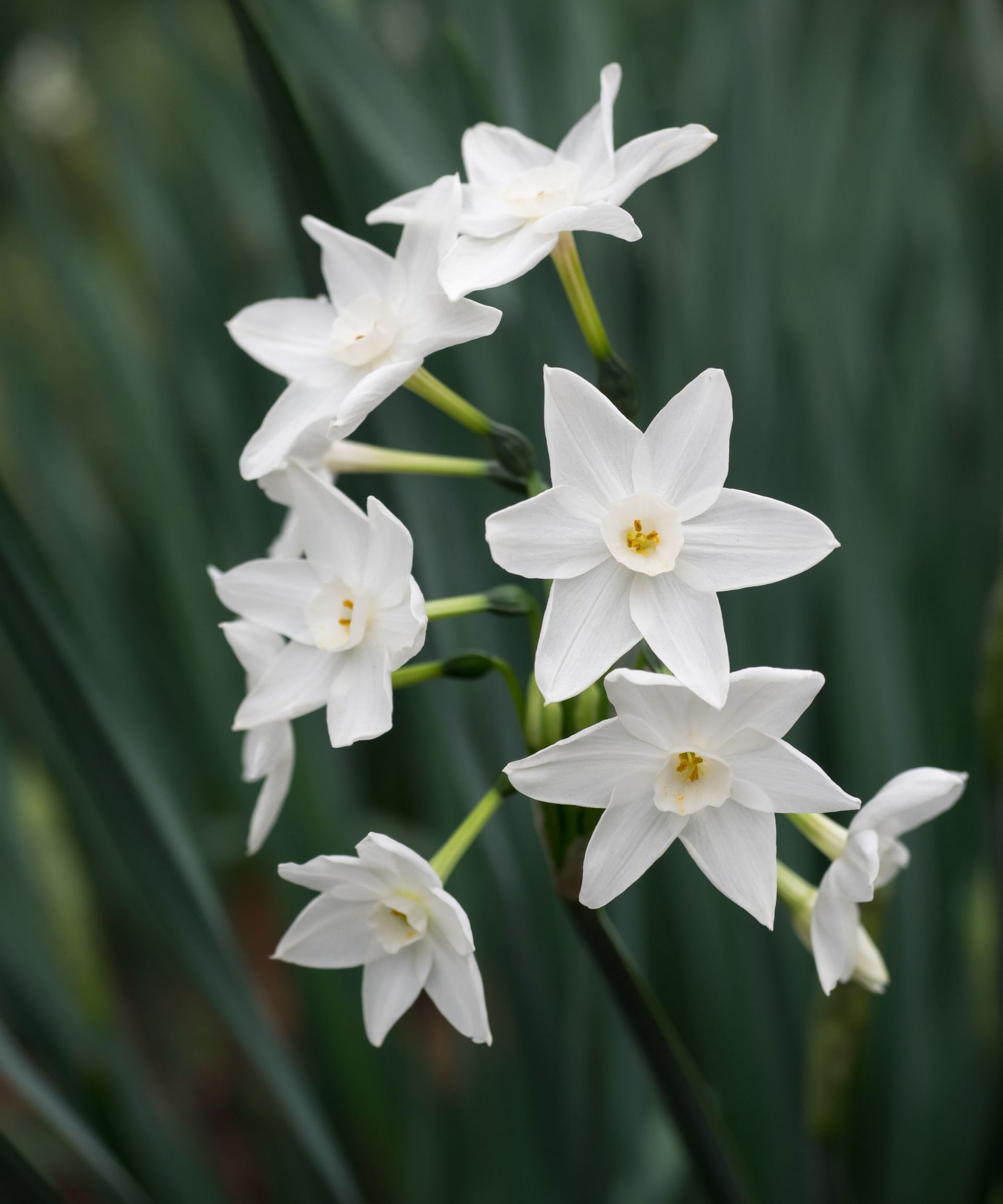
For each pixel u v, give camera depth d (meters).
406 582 0.37
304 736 0.53
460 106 0.45
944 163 0.73
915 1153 0.50
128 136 0.74
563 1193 0.47
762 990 0.48
